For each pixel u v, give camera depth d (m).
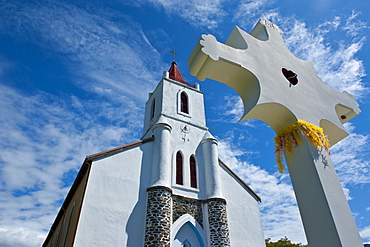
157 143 17.23
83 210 12.52
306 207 4.33
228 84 5.43
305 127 4.66
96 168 14.12
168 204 14.67
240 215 17.61
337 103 5.84
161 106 20.59
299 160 4.64
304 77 5.78
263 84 4.84
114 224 12.97
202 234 15.30
